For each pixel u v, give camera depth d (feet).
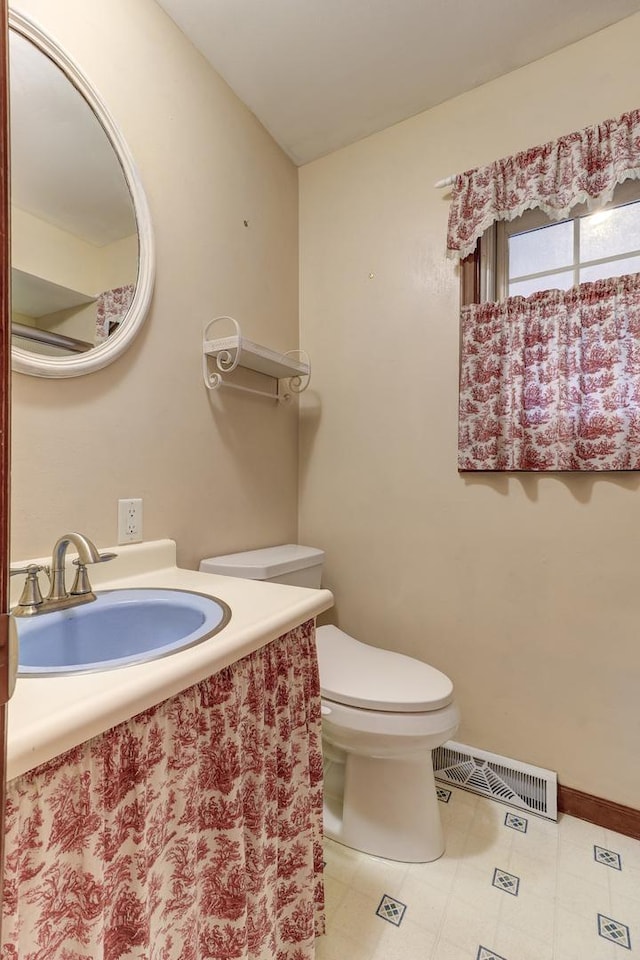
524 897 3.64
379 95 5.18
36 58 3.15
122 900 1.76
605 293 4.29
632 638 4.31
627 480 4.33
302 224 6.39
